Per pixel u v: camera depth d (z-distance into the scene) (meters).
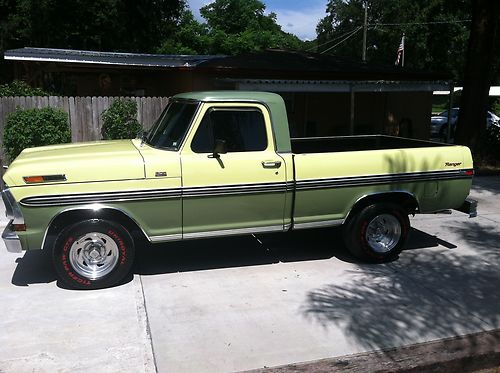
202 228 5.37
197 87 12.71
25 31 21.19
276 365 3.82
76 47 23.52
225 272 5.68
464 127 13.02
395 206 5.95
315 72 13.22
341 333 4.32
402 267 5.90
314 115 15.12
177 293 5.09
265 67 12.78
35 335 4.23
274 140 5.48
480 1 12.58
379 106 15.75
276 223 5.62
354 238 5.91
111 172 4.98
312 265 5.93
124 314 4.61
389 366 3.80
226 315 4.62
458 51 45.56
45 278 5.44
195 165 5.19
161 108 10.34
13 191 4.80
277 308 4.77
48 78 15.98
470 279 5.56
